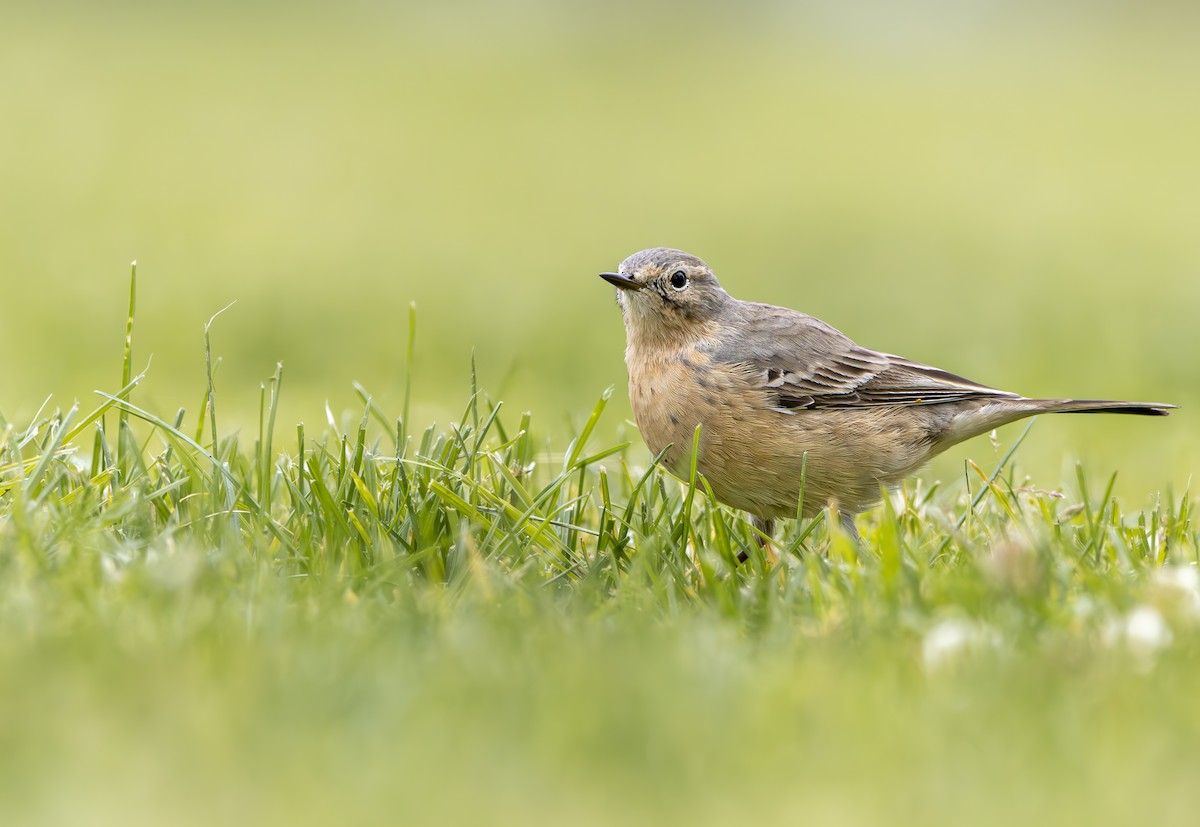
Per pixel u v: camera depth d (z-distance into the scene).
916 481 13.87
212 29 75.88
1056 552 9.86
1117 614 8.38
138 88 57.84
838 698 7.00
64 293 26.95
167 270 29.61
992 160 50.31
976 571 8.84
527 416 11.56
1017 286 30.28
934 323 26.62
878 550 10.52
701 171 47.56
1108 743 6.54
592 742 6.57
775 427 11.54
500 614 8.25
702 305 12.01
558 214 39.28
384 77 66.19
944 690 7.16
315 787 6.19
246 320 25.50
